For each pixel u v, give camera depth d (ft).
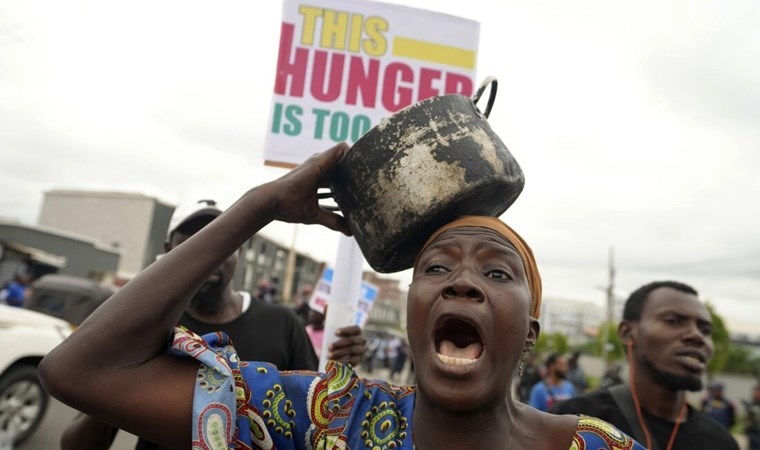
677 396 7.29
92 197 153.58
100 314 3.87
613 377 29.43
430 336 3.71
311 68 7.73
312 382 4.18
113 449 17.88
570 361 36.96
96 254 111.45
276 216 4.48
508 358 3.66
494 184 4.17
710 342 7.24
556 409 7.84
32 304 36.27
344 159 4.52
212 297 7.60
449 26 7.93
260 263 118.52
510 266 3.84
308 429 4.00
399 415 4.06
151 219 151.02
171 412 3.83
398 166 4.20
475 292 3.63
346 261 7.72
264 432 3.95
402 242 4.29
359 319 13.89
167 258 4.07
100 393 3.73
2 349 16.28
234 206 4.33
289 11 7.79
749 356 107.76
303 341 8.35
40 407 17.39
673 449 7.04
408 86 7.80
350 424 3.95
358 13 7.84
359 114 7.70
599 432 4.05
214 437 3.71
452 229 4.05
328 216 4.80
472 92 7.89
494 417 3.84
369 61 7.78
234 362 4.14
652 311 7.34
